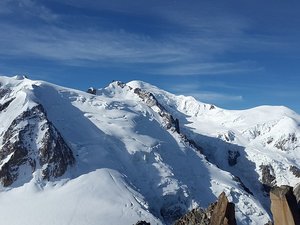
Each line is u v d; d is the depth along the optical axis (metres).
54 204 151.38
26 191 160.38
